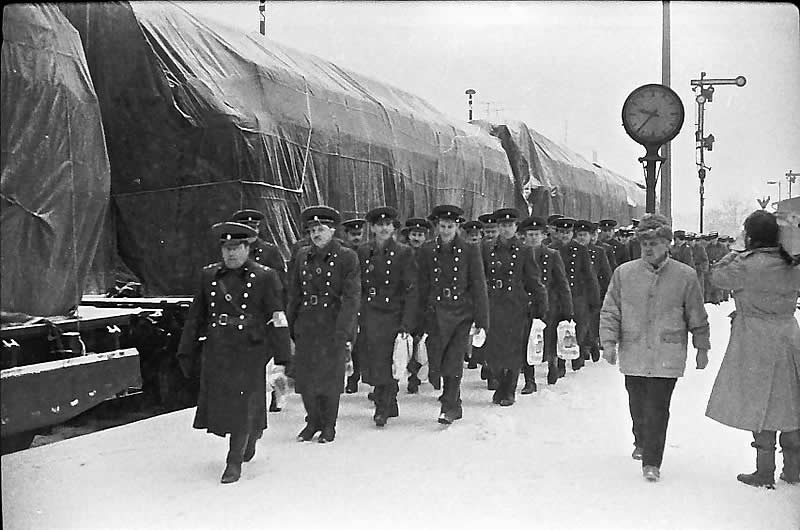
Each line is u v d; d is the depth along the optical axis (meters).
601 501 5.34
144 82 9.38
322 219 7.26
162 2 9.83
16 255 5.84
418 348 9.39
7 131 5.79
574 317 11.56
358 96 11.91
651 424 5.93
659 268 6.06
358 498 5.40
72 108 6.36
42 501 5.27
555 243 11.72
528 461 6.38
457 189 14.26
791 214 5.82
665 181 13.92
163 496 5.42
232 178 9.27
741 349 5.78
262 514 5.06
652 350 5.93
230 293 6.02
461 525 4.86
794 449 5.86
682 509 5.19
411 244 9.30
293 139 10.12
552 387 10.15
